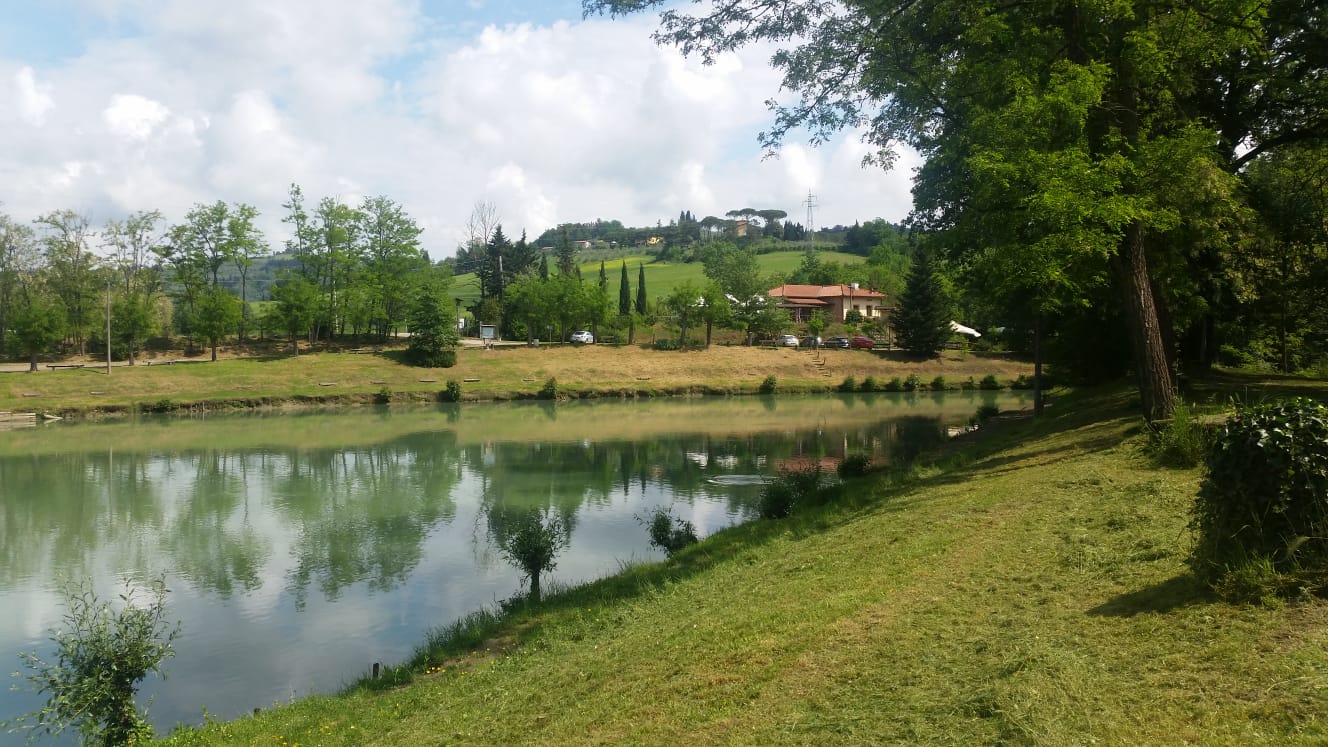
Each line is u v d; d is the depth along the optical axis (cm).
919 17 1623
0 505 2423
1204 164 1437
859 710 501
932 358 6912
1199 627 504
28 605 1545
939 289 6819
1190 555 620
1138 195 1316
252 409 4997
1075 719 425
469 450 3384
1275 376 2612
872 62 1661
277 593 1571
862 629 648
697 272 14275
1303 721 377
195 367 5572
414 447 3484
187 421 4456
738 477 2684
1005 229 1415
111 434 3928
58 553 1900
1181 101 1802
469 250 12119
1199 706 412
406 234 6962
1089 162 1270
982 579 719
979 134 1448
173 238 6438
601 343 7494
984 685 488
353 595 1546
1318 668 417
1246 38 1411
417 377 5894
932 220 2500
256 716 961
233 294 6712
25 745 1008
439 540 1948
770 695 561
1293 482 539
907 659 566
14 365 5697
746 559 1166
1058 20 1527
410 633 1336
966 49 1681
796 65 1650
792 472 2388
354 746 770
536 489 2536
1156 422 1230
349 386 5578
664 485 2567
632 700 629
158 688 1142
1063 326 2897
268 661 1234
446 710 802
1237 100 1895
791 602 786
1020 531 869
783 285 10425
